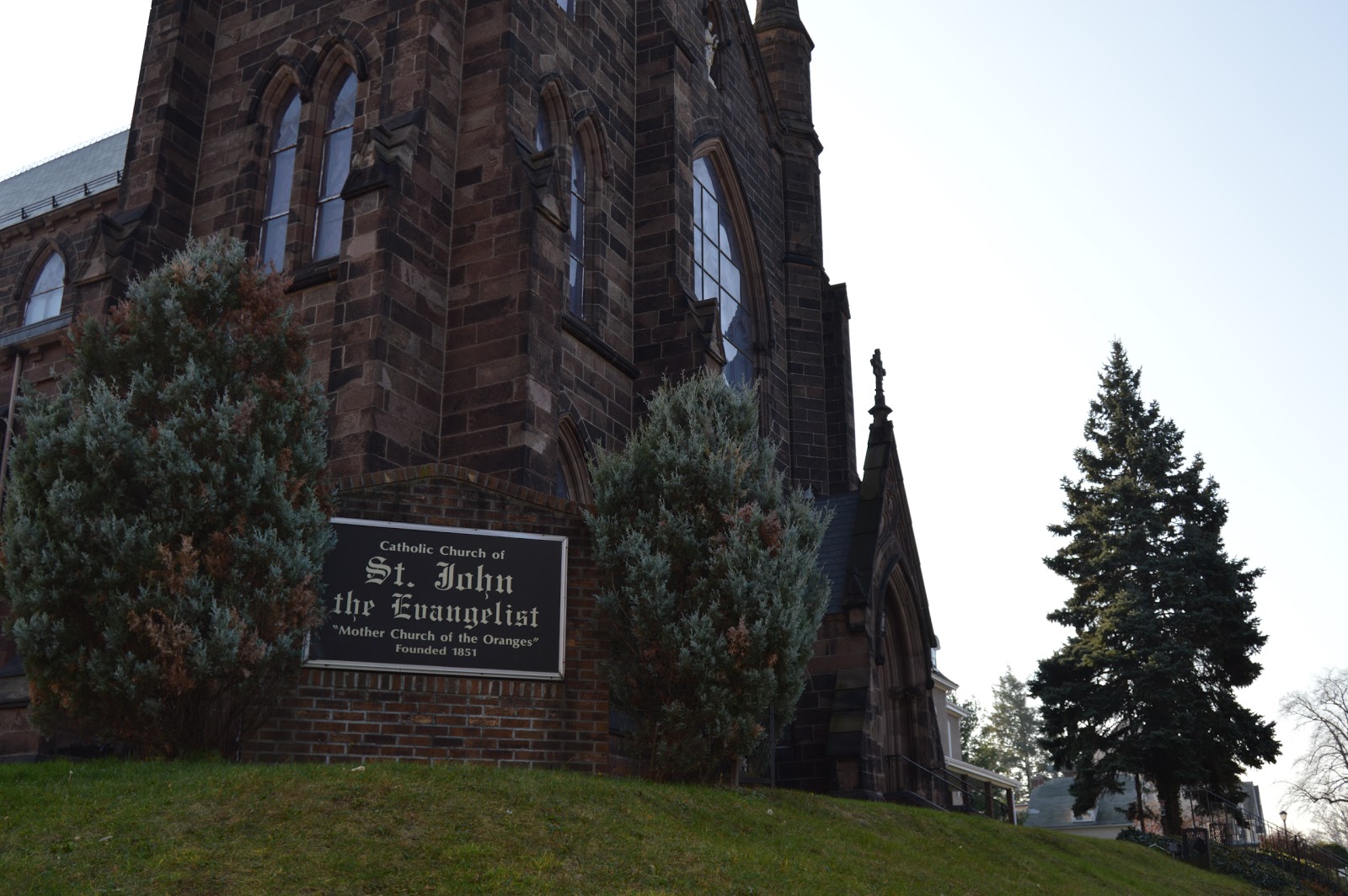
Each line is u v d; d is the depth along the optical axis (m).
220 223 28.00
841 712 27.84
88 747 17.06
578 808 13.90
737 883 12.92
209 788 12.93
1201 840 32.34
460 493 17.80
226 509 15.91
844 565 29.98
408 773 13.91
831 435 39.91
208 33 29.62
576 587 18.00
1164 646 42.25
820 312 41.00
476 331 24.00
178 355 16.88
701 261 36.22
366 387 22.36
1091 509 48.03
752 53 41.12
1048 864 20.14
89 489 15.67
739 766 17.95
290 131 28.48
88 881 10.65
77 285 26.42
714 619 17.67
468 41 26.42
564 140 29.19
